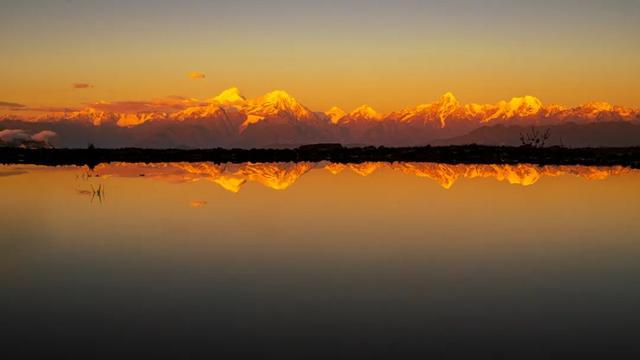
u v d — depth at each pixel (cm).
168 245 2433
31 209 3525
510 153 13012
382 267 2066
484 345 1353
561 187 5028
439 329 1450
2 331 1436
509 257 2234
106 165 9375
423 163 10294
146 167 8688
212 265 2088
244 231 2775
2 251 2320
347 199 4081
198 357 1284
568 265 2105
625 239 2594
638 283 1864
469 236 2655
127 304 1642
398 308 1609
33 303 1647
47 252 2294
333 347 1338
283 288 1797
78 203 3828
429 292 1756
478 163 10244
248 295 1727
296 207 3653
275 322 1499
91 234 2692
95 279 1898
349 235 2672
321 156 13238
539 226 2947
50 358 1279
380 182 5606
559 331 1439
